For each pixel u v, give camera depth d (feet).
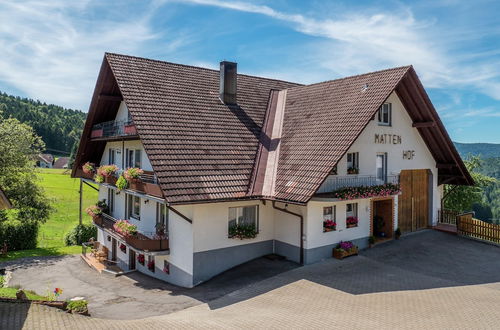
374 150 60.54
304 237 52.85
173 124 56.34
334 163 48.67
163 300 45.88
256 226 56.03
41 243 103.91
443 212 74.74
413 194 69.51
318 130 56.80
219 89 69.31
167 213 55.93
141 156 63.93
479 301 39.34
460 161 69.51
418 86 60.08
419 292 42.34
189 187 48.49
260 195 52.42
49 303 39.22
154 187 51.13
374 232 65.62
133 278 60.49
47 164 366.63
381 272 49.62
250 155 58.18
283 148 58.44
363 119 51.80
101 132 71.15
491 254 57.98
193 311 40.32
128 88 58.95
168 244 54.54
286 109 67.41
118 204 74.13
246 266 53.62
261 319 35.58
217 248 52.01
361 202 59.47
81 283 61.11
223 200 49.39
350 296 41.34
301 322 34.37
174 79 66.23
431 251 58.85
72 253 88.79
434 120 64.03
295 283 46.32
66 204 151.84
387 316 35.37
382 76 58.08
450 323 33.45
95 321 36.04
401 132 65.10
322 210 54.34
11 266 77.20
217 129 59.77
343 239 57.11
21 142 97.96
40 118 456.86
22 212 98.68
